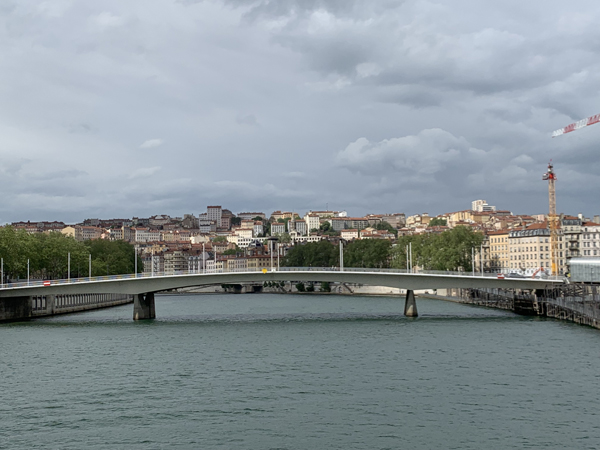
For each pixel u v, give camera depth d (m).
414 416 66.44
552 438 59.56
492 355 98.38
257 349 108.31
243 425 64.12
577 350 101.31
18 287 156.50
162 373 88.88
